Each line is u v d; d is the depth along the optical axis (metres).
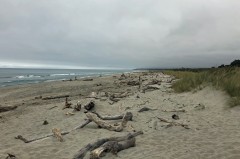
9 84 45.69
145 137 8.66
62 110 14.73
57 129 9.11
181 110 12.42
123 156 6.95
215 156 6.46
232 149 6.80
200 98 14.94
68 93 25.75
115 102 15.97
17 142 9.20
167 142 7.97
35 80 58.72
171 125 9.77
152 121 10.68
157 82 29.78
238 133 8.28
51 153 7.46
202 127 9.45
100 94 20.97
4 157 7.20
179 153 6.90
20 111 16.00
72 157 7.06
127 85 32.22
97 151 6.73
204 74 18.66
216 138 7.95
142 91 21.20
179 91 18.25
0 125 12.45
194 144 7.56
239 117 10.41
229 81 14.69
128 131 9.47
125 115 10.65
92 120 10.37
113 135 8.91
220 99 13.71
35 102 19.89
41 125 11.74
